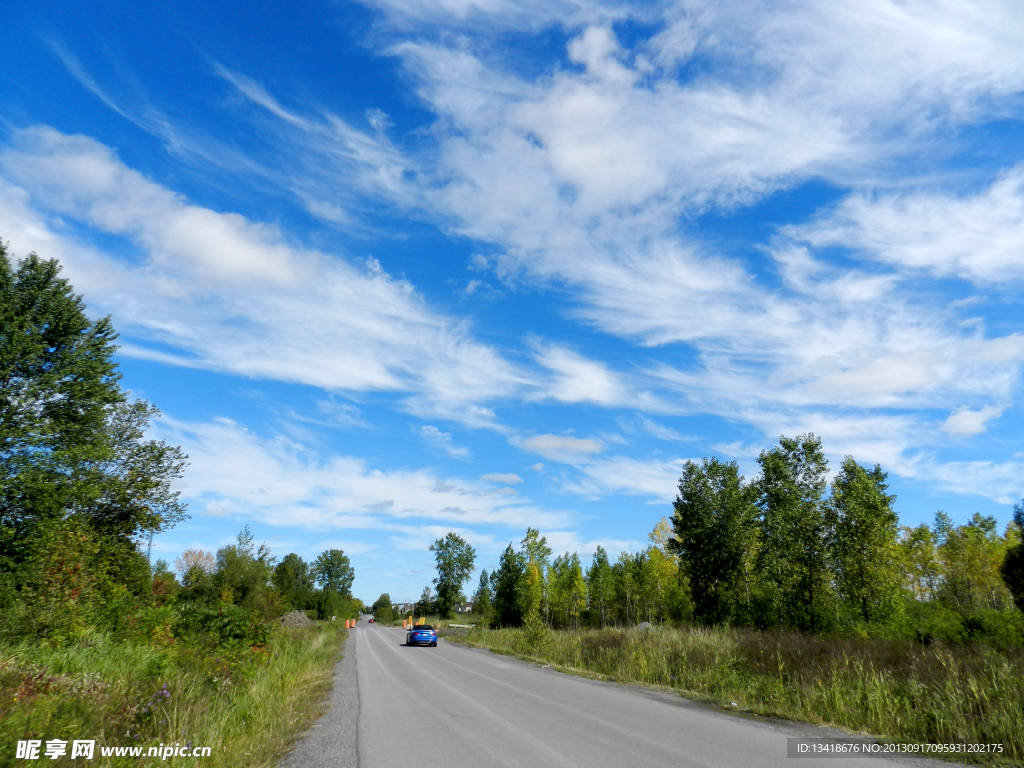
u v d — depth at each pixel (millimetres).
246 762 6801
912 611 27812
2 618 13242
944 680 10078
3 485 22000
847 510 28172
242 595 43156
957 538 47438
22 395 24312
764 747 7348
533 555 57312
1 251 25812
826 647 14430
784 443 33500
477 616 82812
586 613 57688
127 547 27172
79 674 9758
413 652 28500
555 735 8102
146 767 6207
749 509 35594
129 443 29375
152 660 11867
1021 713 8117
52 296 26734
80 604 15242
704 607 36125
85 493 24891
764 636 18125
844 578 28297
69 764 6074
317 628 50500
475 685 14453
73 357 26625
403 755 7066
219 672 11797
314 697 12617
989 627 22016
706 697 11906
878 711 9242
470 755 6973
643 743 7539
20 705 7258
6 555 20719
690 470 38094
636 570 48406
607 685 14406
